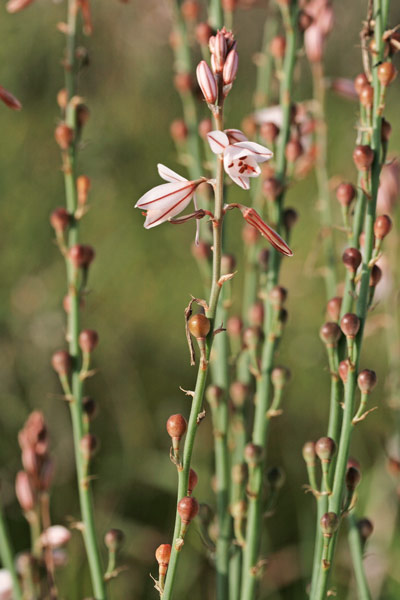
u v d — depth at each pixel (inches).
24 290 37.4
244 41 56.6
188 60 24.0
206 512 21.5
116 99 52.1
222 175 18.2
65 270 40.5
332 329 19.5
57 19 45.4
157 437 35.2
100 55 51.7
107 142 46.7
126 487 32.4
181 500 18.4
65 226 21.0
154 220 18.5
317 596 19.5
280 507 31.5
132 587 28.1
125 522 29.8
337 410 19.7
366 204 19.7
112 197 46.7
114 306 42.1
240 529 20.6
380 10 19.4
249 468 20.4
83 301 20.9
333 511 19.4
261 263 21.0
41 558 21.3
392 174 23.0
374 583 26.5
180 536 18.5
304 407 37.0
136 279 43.9
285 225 21.0
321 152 23.7
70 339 20.9
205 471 30.4
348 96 23.5
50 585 21.3
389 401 24.2
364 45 19.6
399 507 27.6
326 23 23.3
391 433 34.2
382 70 19.2
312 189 47.3
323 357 36.3
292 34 21.2
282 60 21.7
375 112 19.4
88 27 21.5
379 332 38.3
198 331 18.1
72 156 21.1
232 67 18.2
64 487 31.6
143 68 53.7
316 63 23.4
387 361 38.0
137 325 41.4
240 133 18.3
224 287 21.9
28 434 21.1
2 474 31.1
